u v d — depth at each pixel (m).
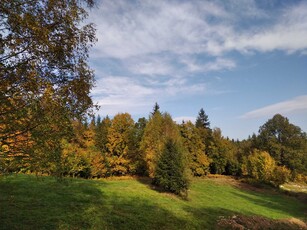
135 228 15.99
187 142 58.03
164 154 32.47
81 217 15.52
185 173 31.25
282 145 76.31
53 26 7.46
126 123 42.38
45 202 17.28
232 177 65.75
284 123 77.75
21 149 7.11
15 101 6.73
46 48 7.19
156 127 41.66
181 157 32.22
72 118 7.79
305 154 74.44
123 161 40.91
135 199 23.58
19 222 12.95
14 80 6.80
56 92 7.55
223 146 68.25
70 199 19.17
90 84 8.19
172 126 42.59
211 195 37.12
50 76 7.66
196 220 20.25
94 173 37.41
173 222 18.64
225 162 67.31
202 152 59.66
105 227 14.98
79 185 25.59
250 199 40.25
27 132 7.18
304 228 26.44
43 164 7.39
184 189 30.91
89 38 8.03
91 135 40.59
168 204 24.14
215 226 19.88
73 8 7.62
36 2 7.08
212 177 62.41
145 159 38.69
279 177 55.62
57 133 7.57
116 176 42.12
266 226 23.50
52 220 14.16
